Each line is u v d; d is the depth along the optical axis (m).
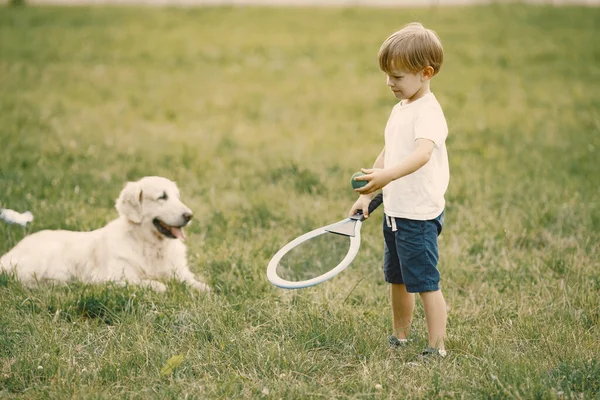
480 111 12.94
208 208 7.18
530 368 3.77
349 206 7.21
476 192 7.62
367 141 10.86
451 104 13.59
